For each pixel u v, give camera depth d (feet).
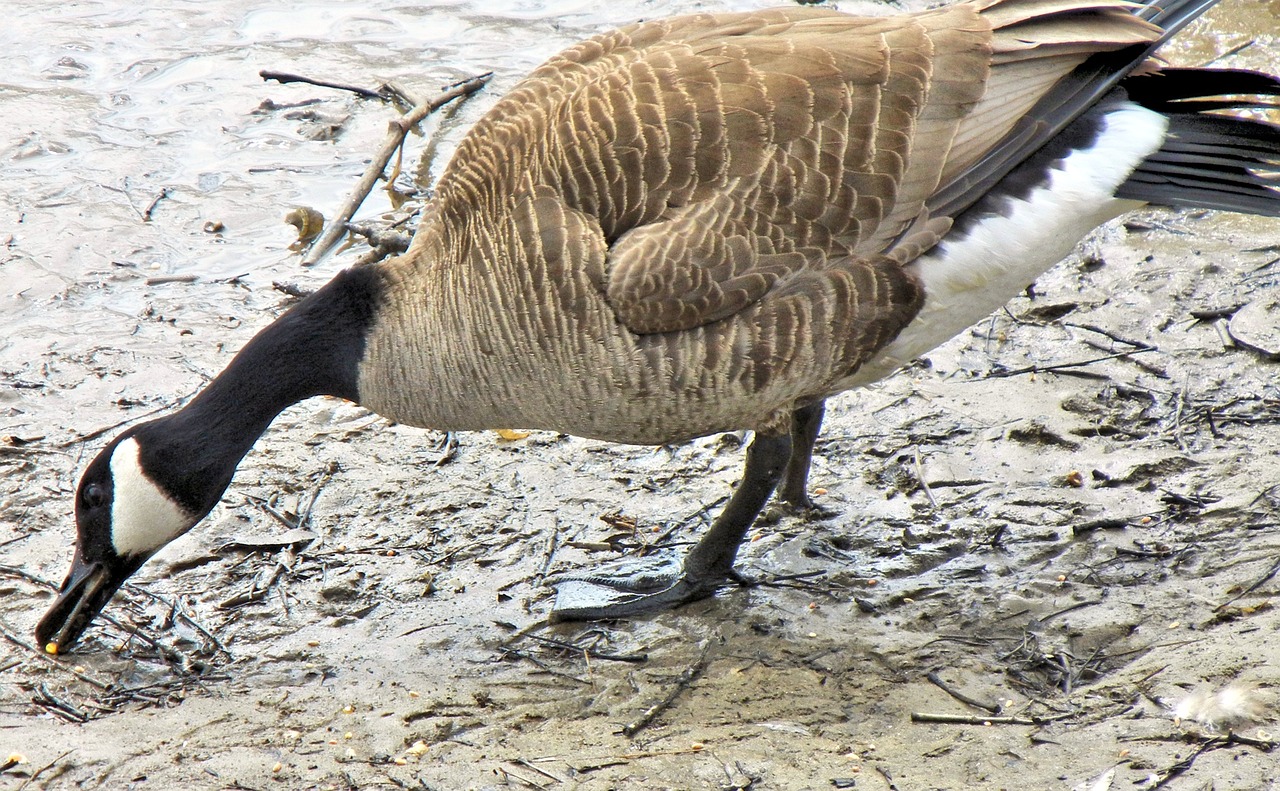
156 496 35.42
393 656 34.96
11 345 48.37
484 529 39.65
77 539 35.70
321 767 30.99
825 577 36.55
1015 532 37.19
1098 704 30.71
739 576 36.76
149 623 36.58
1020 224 33.58
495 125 34.91
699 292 32.12
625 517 39.70
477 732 31.96
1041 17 33.78
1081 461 39.52
